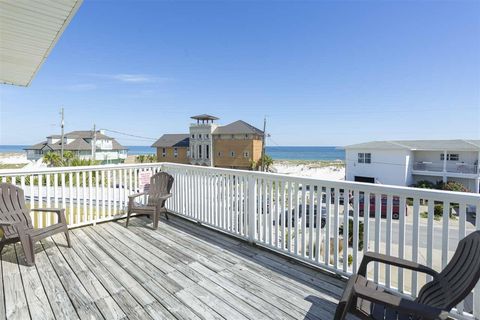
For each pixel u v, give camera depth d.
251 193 3.31
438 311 1.12
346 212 2.41
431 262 1.96
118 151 46.94
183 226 4.13
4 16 2.62
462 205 1.77
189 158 35.84
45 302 2.06
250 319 1.87
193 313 1.93
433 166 20.11
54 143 41.44
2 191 2.93
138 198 4.73
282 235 2.98
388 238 2.15
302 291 2.25
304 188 2.76
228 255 3.01
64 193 3.92
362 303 1.53
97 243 3.35
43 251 3.08
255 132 33.22
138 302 2.06
